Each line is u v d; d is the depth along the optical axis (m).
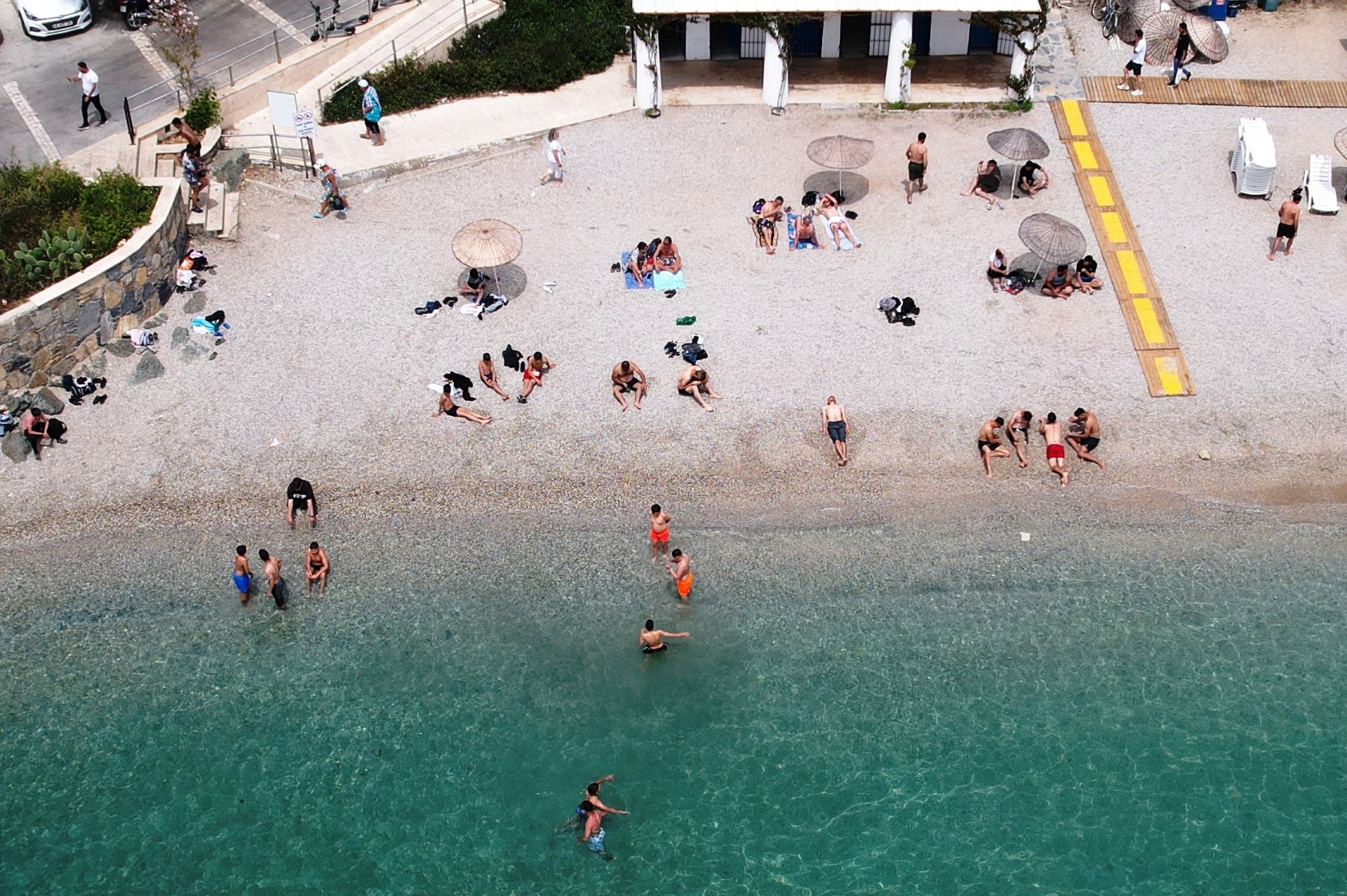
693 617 24.92
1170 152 35.44
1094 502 26.81
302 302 31.48
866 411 28.48
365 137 36.81
